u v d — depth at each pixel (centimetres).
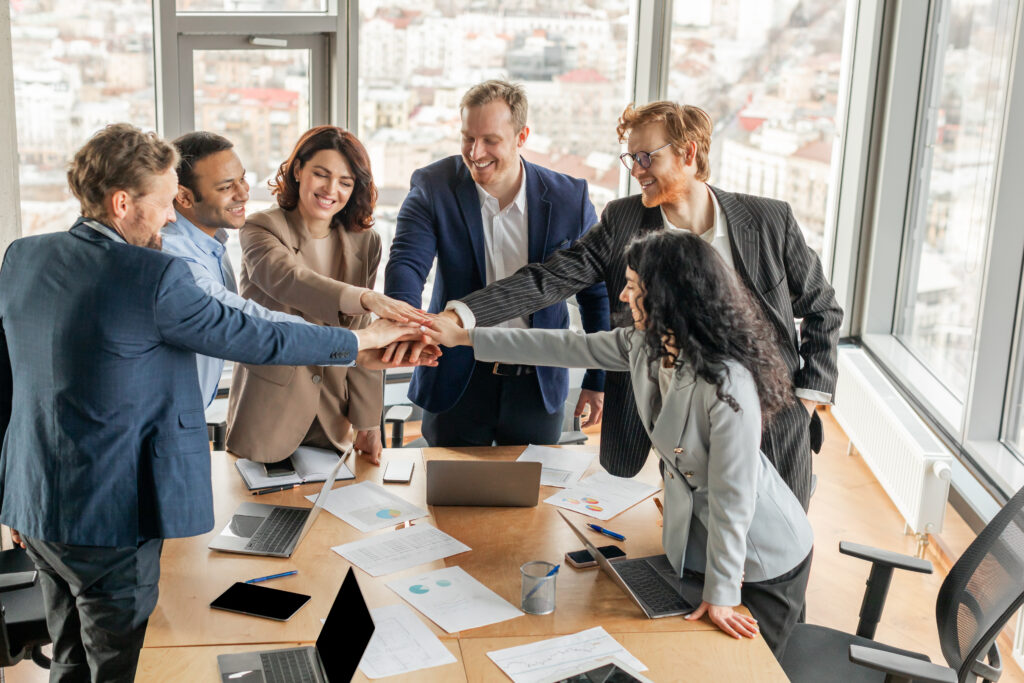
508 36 539
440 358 331
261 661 205
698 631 223
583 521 277
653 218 295
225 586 237
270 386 299
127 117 471
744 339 226
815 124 611
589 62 558
